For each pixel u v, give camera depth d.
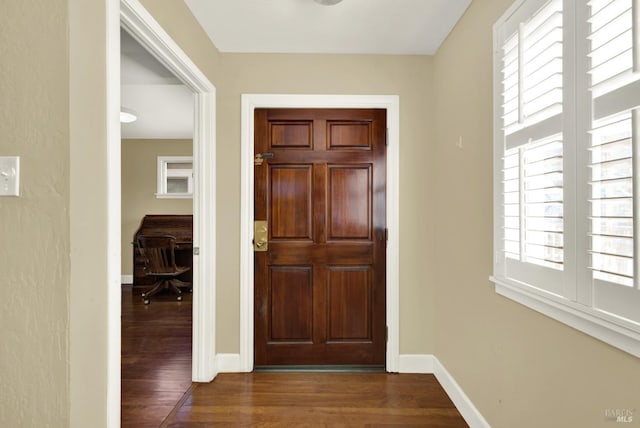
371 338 2.59
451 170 2.21
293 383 2.36
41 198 1.13
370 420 1.93
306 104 2.53
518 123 1.39
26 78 1.13
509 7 1.50
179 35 1.87
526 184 1.38
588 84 1.04
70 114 1.12
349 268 2.59
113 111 1.27
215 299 2.47
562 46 1.15
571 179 1.12
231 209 2.52
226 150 2.52
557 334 1.21
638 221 0.88
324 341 2.58
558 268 1.21
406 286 2.55
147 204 5.58
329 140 2.59
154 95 3.54
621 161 0.92
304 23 2.15
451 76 2.21
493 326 1.66
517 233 1.47
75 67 1.14
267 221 2.57
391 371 2.53
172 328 3.49
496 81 1.59
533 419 1.35
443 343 2.34
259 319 2.57
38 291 1.13
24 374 1.13
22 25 1.13
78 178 1.15
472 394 1.88
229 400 2.13
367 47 2.45
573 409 1.13
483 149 1.77
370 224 2.59
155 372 2.52
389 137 2.55
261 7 1.98
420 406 2.08
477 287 1.84
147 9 1.52
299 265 2.58
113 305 1.27
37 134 1.13
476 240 1.85
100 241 1.24
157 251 4.43
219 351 2.53
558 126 1.19
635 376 0.90
